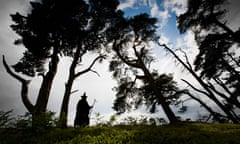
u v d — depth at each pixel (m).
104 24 15.76
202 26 14.53
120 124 8.81
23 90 11.32
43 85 11.82
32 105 10.82
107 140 5.61
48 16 12.35
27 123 6.77
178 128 8.04
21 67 12.09
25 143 5.58
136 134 6.37
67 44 13.77
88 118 9.33
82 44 14.91
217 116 17.00
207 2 13.55
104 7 15.33
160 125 9.51
